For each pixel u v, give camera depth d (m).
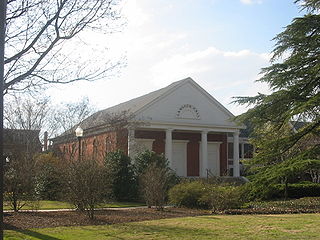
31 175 17.00
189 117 38.22
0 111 4.71
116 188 23.89
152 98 37.72
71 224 12.45
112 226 11.82
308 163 15.99
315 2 18.06
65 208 18.22
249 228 10.79
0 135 4.69
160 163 26.22
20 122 30.39
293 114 16.17
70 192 14.45
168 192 20.09
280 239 9.08
